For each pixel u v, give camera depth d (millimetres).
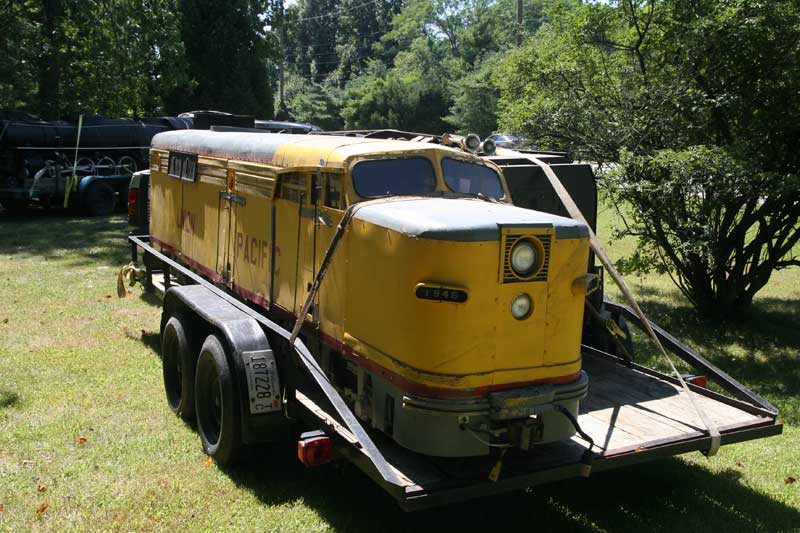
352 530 4559
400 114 45031
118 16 23531
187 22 30828
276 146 5875
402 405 4176
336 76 79312
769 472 5520
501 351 4125
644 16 9250
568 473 4230
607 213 16922
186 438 5824
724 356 8250
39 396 6629
